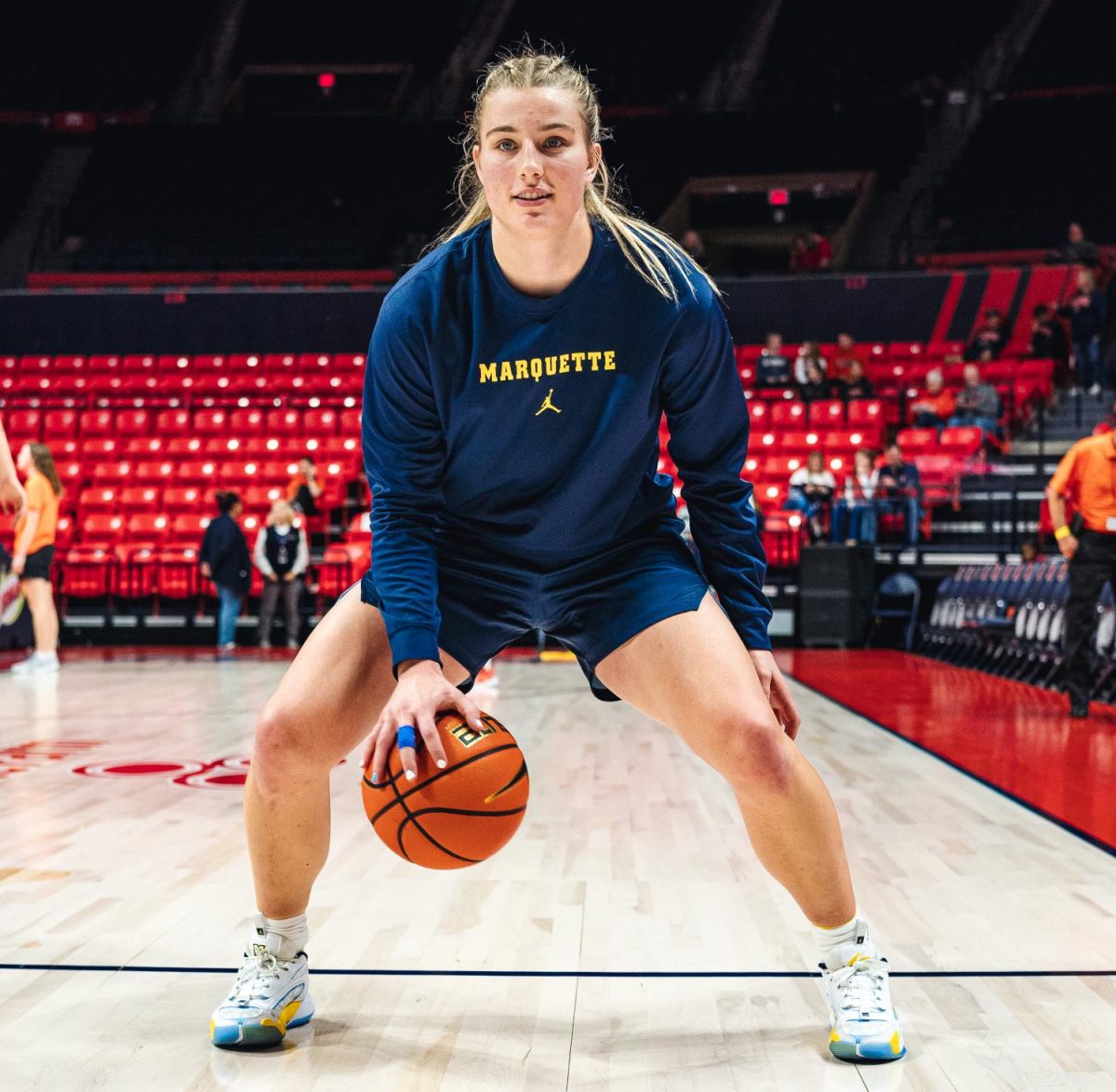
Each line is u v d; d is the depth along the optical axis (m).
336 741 1.94
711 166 22.05
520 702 7.46
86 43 23.20
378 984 2.39
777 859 1.99
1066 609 6.73
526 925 2.80
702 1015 2.22
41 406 15.52
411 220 21.02
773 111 22.19
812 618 12.14
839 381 14.71
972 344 15.50
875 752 5.48
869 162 21.72
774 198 21.88
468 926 2.79
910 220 20.06
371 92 23.36
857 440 13.90
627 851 3.56
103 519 13.55
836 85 22.36
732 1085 1.91
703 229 22.86
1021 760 5.23
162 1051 2.04
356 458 14.45
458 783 1.78
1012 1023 2.17
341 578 13.05
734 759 1.88
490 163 1.83
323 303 17.55
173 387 16.20
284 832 2.00
